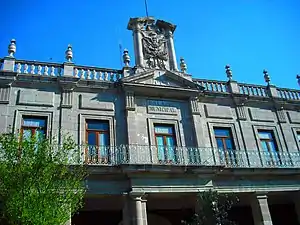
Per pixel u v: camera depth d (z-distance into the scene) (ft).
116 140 62.59
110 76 68.74
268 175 66.64
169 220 68.80
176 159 63.72
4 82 60.64
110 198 58.49
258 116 76.28
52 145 53.16
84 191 50.90
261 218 62.34
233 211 73.31
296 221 76.13
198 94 71.67
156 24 79.61
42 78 63.00
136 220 54.39
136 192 56.08
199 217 50.62
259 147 72.33
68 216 43.39
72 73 65.51
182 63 76.43
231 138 71.67
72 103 63.05
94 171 55.72
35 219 39.47
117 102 66.18
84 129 61.87
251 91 79.20
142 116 66.18
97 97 65.31
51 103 61.82
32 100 61.11
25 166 41.78
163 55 75.56
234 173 63.72
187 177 60.39
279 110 79.15
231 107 74.90
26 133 58.49
